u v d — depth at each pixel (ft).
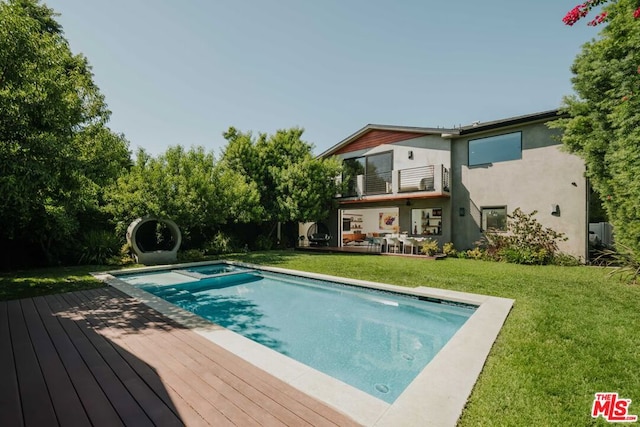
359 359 15.02
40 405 8.16
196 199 44.21
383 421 7.60
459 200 45.01
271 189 58.80
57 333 13.75
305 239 67.72
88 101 30.14
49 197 25.88
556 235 36.24
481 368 10.45
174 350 11.89
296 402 8.39
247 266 36.29
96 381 9.48
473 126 42.11
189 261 40.86
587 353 11.57
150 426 7.32
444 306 20.47
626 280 24.54
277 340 17.22
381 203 53.67
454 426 7.50
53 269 32.91
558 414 8.02
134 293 21.54
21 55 18.60
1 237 32.01
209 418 7.64
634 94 18.76
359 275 28.14
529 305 17.75
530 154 39.09
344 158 59.41
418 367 14.23
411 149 49.49
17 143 18.58
